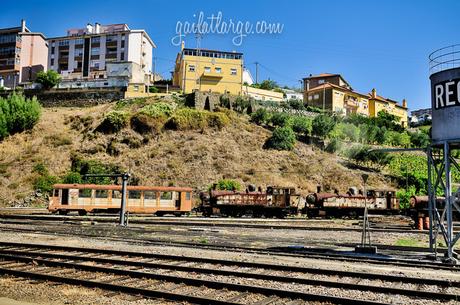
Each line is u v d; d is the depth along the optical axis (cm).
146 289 941
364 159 6144
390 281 1109
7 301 888
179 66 8475
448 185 1485
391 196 4609
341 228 2895
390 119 8544
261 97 8400
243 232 2542
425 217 3244
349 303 870
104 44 8881
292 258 1501
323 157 6112
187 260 1380
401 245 2045
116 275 1138
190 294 953
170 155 5688
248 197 4244
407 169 6109
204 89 7838
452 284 1054
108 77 7625
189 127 6253
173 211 4216
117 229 2542
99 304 880
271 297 920
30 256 1432
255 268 1271
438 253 1725
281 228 2858
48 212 4166
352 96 9131
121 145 5884
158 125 6175
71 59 8988
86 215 4025
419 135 7350
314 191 5272
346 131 6988
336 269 1288
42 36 9656
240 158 5741
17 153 5884
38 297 931
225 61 7975
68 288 1005
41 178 5244
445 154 1483
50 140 6094
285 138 6181
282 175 5522
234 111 6994
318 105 8938
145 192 4109
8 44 9444
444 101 1488
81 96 7438
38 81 7675
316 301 898
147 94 7331
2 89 7756
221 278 1120
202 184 5169
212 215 4238
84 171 5447
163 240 1980
